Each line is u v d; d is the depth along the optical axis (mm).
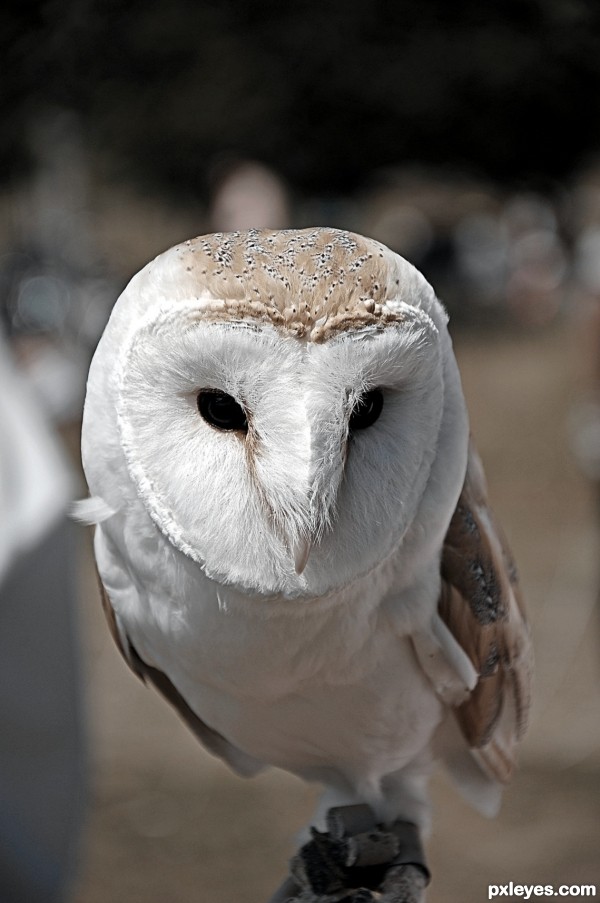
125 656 3018
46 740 3578
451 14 7566
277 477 2127
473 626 2721
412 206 28984
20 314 10727
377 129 14578
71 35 5727
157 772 7531
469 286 27078
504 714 3025
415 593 2525
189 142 12023
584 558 10805
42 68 5867
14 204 14344
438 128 14461
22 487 3650
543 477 13805
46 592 3580
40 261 13336
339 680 2562
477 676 2762
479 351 21578
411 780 2957
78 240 15102
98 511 2498
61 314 10828
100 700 8477
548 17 6977
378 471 2264
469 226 28609
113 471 2430
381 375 2152
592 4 6688
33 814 3494
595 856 6336
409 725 2754
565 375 17547
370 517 2262
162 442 2279
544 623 9555
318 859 2666
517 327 23766
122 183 16359
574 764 7410
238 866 6367
